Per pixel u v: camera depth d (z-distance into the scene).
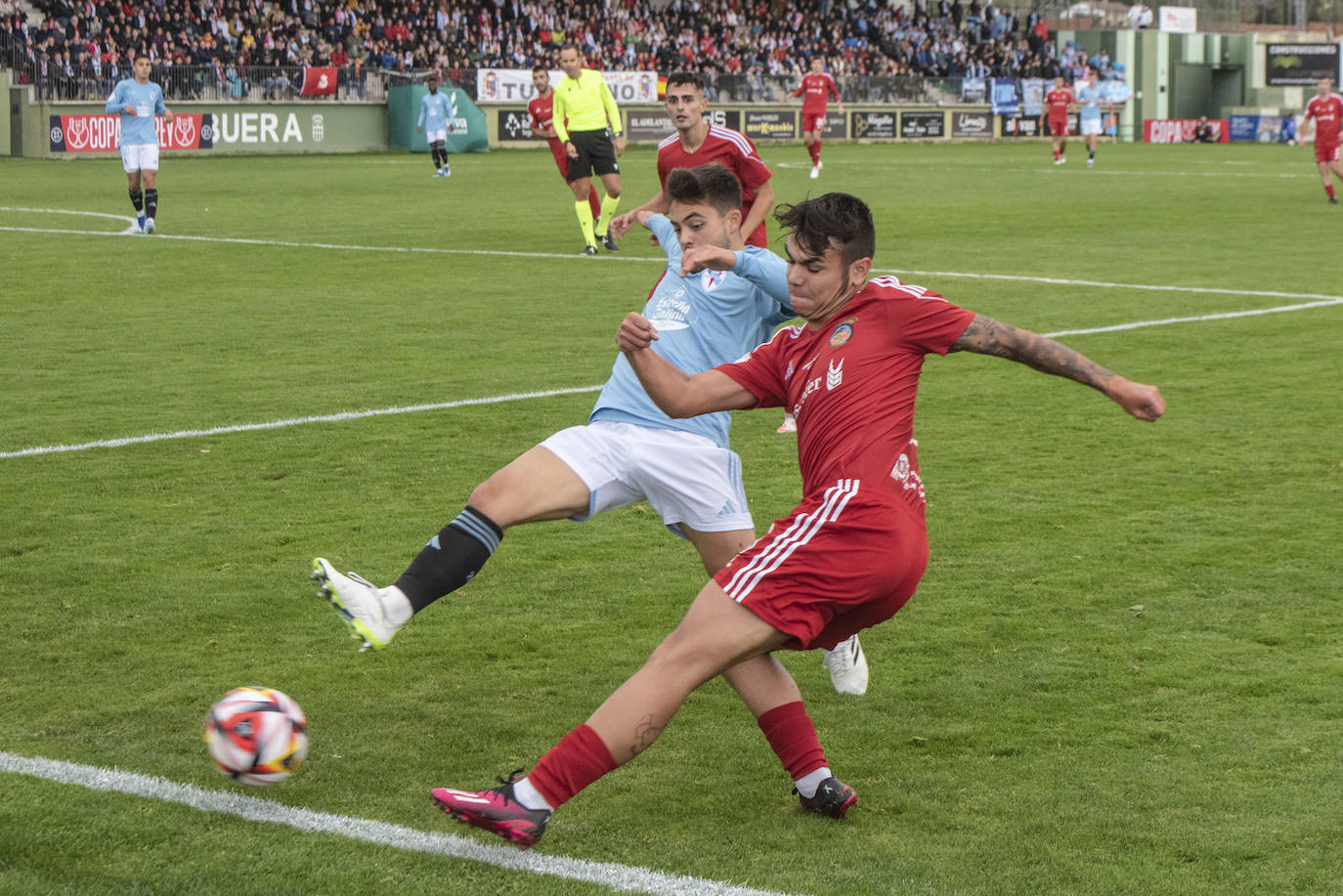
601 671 5.49
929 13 68.69
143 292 15.57
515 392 10.63
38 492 7.89
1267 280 16.64
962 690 5.31
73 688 5.23
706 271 5.17
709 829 4.21
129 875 3.85
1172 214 25.41
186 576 6.53
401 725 4.97
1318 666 5.50
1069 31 71.06
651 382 4.31
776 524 4.13
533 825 3.92
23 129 42.00
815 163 35.97
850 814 4.31
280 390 10.63
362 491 8.01
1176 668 5.49
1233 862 3.99
